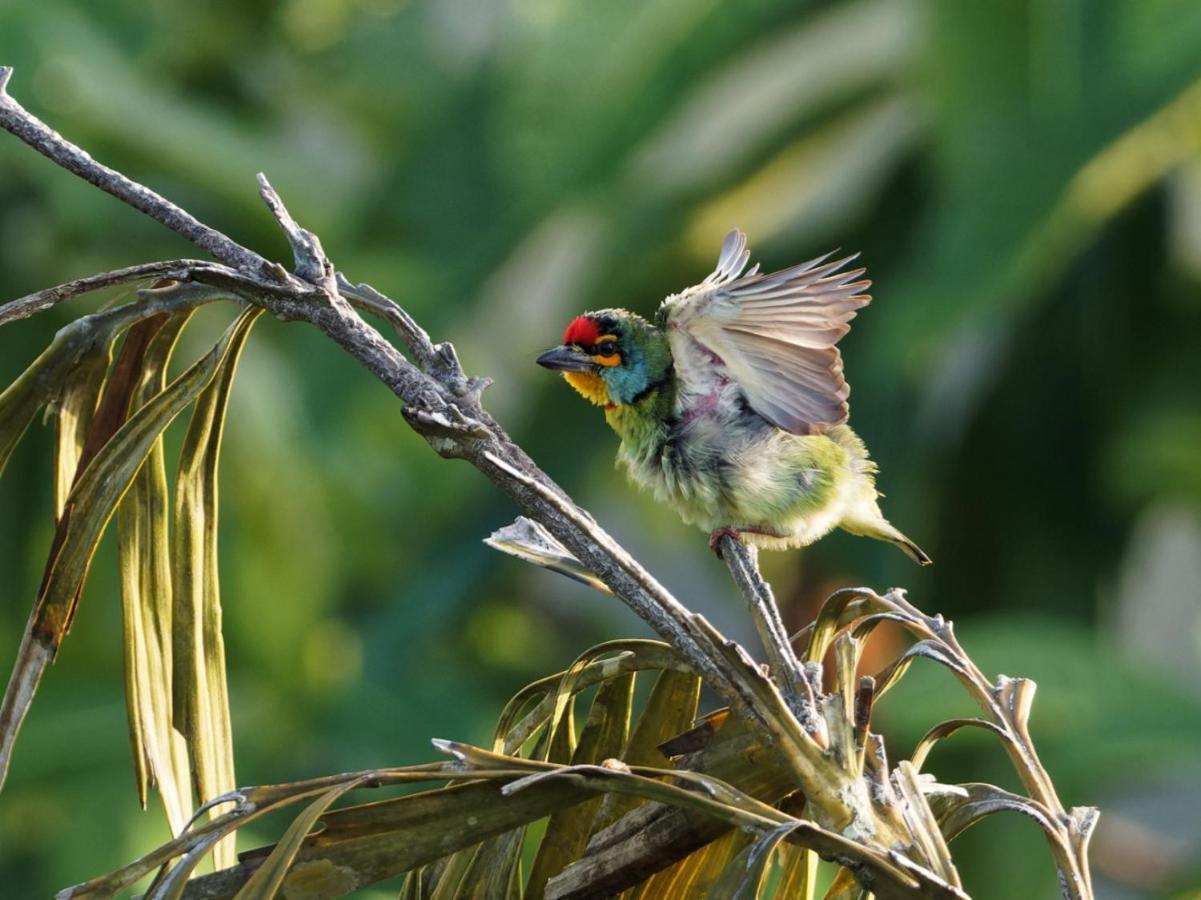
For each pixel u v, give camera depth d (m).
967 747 11.77
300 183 13.05
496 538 4.66
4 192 13.09
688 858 4.24
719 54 11.91
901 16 12.64
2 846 12.16
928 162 13.03
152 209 4.16
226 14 14.57
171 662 4.35
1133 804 14.91
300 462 12.93
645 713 4.41
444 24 14.68
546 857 4.29
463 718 13.27
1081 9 10.53
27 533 12.69
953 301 10.73
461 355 13.24
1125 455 13.36
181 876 3.69
